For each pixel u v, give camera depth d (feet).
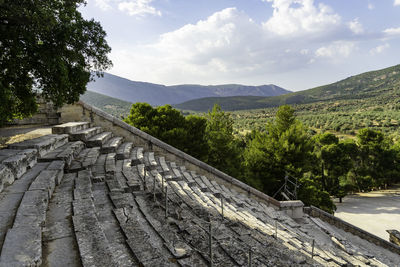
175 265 15.02
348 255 34.47
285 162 84.84
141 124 83.97
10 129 50.06
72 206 17.66
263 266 18.19
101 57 38.27
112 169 29.86
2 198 16.81
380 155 174.81
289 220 46.50
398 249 48.01
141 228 16.69
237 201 44.21
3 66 30.19
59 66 31.58
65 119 56.65
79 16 35.04
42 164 25.52
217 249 18.66
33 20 27.99
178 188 34.73
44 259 11.66
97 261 11.35
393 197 152.15
